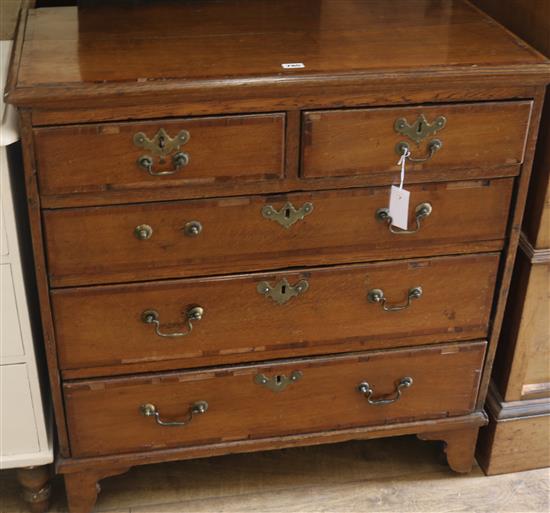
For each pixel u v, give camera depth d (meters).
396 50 1.57
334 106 1.49
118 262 1.56
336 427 1.82
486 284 1.71
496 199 1.63
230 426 1.77
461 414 1.86
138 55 1.53
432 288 1.70
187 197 1.52
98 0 1.77
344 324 1.70
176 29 1.66
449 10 1.80
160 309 1.62
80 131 1.43
